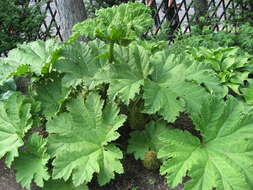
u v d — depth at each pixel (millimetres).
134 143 1438
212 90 1387
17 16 2305
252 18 2656
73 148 1315
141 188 1343
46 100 1507
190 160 1200
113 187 1362
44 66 1482
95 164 1246
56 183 1320
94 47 1577
